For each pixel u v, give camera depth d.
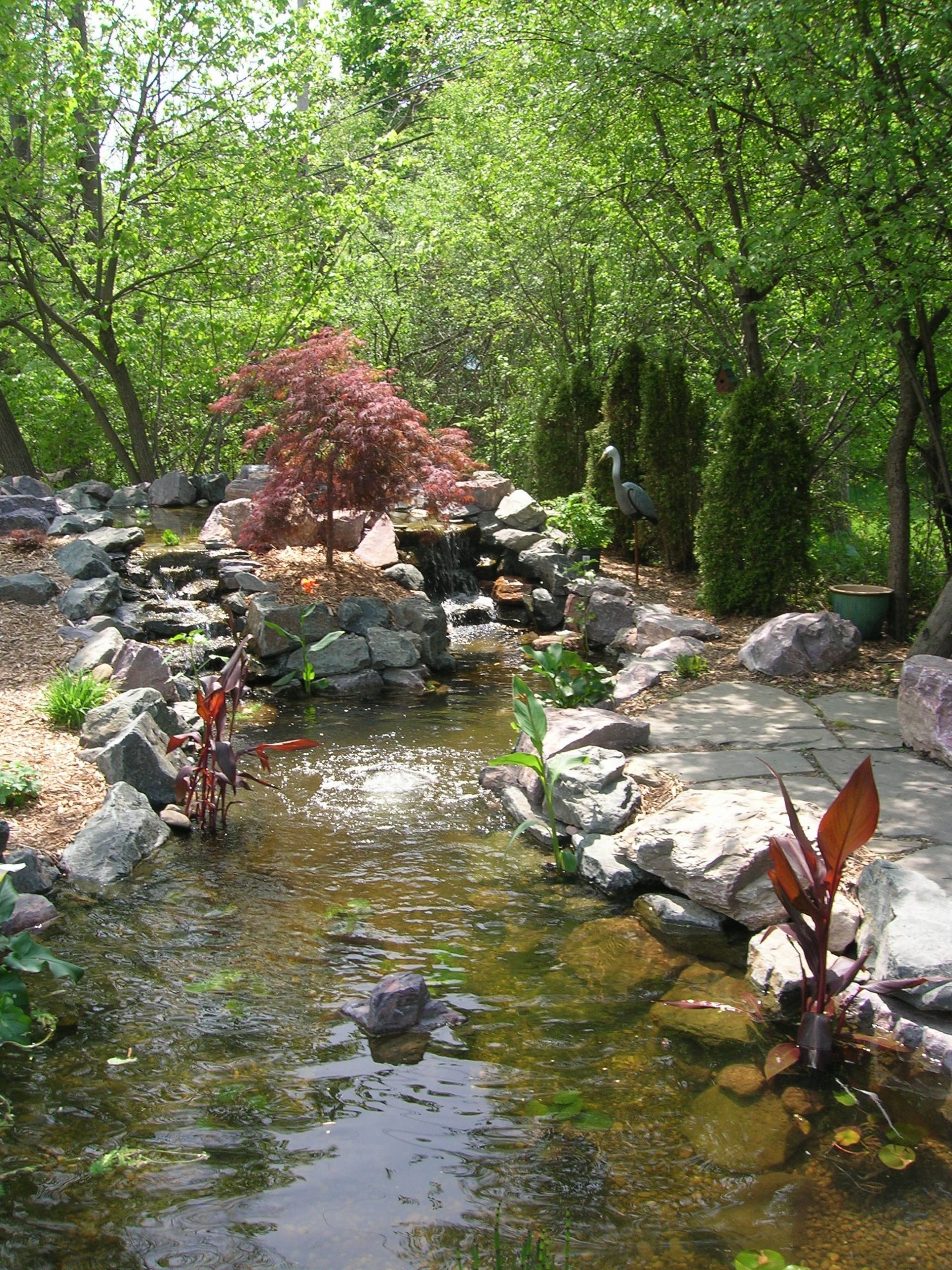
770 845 4.35
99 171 13.52
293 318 15.62
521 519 12.38
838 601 8.88
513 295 17.47
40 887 4.77
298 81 14.18
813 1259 2.61
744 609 9.62
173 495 12.99
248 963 4.17
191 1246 2.63
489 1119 3.18
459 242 17.78
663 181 10.62
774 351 12.41
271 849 5.39
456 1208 2.79
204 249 14.29
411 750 7.03
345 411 9.31
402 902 4.79
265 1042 3.60
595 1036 3.67
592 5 10.14
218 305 14.92
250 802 6.05
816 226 8.02
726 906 4.51
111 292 14.19
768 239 7.96
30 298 14.35
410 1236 2.68
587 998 3.94
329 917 4.61
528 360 18.58
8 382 15.91
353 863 5.22
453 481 9.82
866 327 7.69
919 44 7.27
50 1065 3.45
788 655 7.80
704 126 9.85
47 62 12.92
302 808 5.98
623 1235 2.69
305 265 15.41
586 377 13.84
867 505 15.48
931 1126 3.18
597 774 5.64
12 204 13.19
